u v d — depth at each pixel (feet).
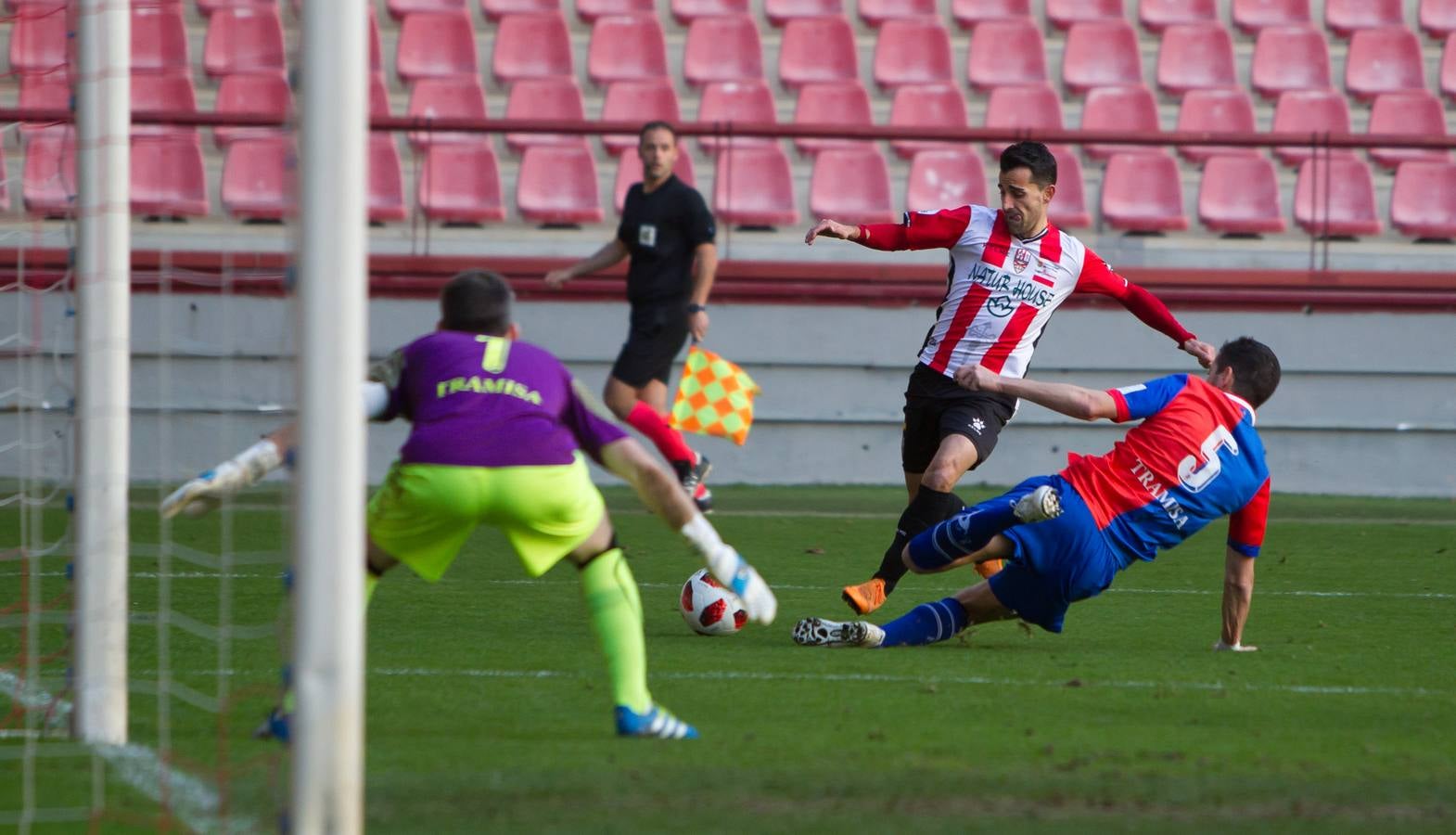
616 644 48.93
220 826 38.96
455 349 47.01
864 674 61.87
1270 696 58.34
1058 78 194.18
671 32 192.65
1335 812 41.39
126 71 46.88
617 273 140.67
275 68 167.53
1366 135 141.18
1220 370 68.23
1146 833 39.14
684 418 111.04
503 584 87.35
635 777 43.37
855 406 141.69
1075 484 66.54
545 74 182.50
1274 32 190.49
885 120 185.26
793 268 140.56
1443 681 62.08
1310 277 141.79
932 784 43.34
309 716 33.81
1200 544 110.32
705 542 45.50
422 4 187.52
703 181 166.50
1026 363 78.43
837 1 193.57
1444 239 165.48
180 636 69.00
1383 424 142.41
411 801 40.68
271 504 120.88
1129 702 56.59
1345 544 110.11
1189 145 139.74
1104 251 152.35
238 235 148.46
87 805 40.68
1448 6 197.57
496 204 162.40
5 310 123.75
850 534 110.32
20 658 63.41
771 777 43.68
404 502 45.98
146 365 135.03
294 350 34.73
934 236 77.51
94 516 47.32
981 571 80.74
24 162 109.40
